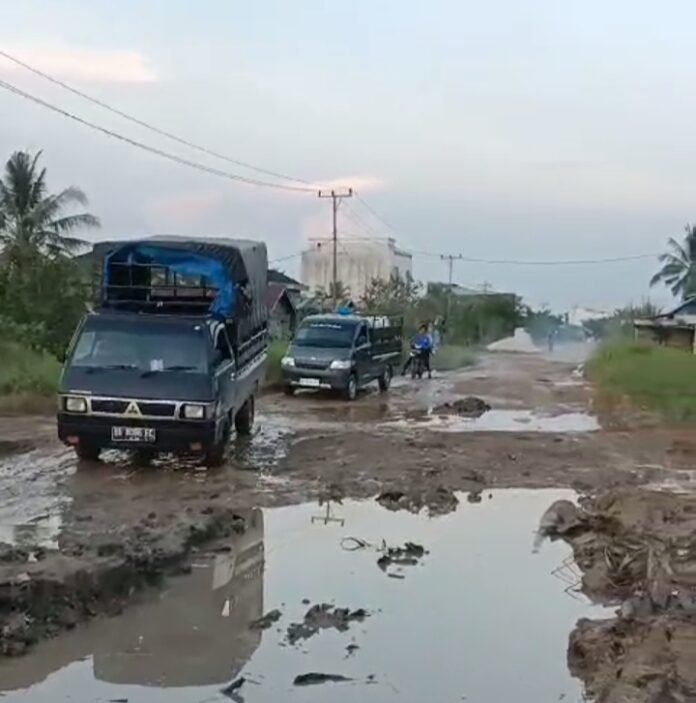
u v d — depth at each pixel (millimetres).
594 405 21219
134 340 11852
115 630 6215
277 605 6770
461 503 10445
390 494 10500
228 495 10336
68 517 9016
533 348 67312
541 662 5805
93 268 29000
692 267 57312
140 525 8648
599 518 9391
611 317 77438
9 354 20141
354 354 22125
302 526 9164
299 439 14859
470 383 28094
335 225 47562
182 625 6324
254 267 15344
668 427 17188
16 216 31781
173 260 13906
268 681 5426
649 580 7258
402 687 5375
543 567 7926
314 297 56906
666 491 11148
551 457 13461
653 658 5594
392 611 6691
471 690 5359
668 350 31312
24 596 6293
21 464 11805
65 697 5168
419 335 30875
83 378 11430
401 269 75125
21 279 26438
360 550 8336
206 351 11758
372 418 18203
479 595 7125
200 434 11266
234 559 7953
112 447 11359
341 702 5156
